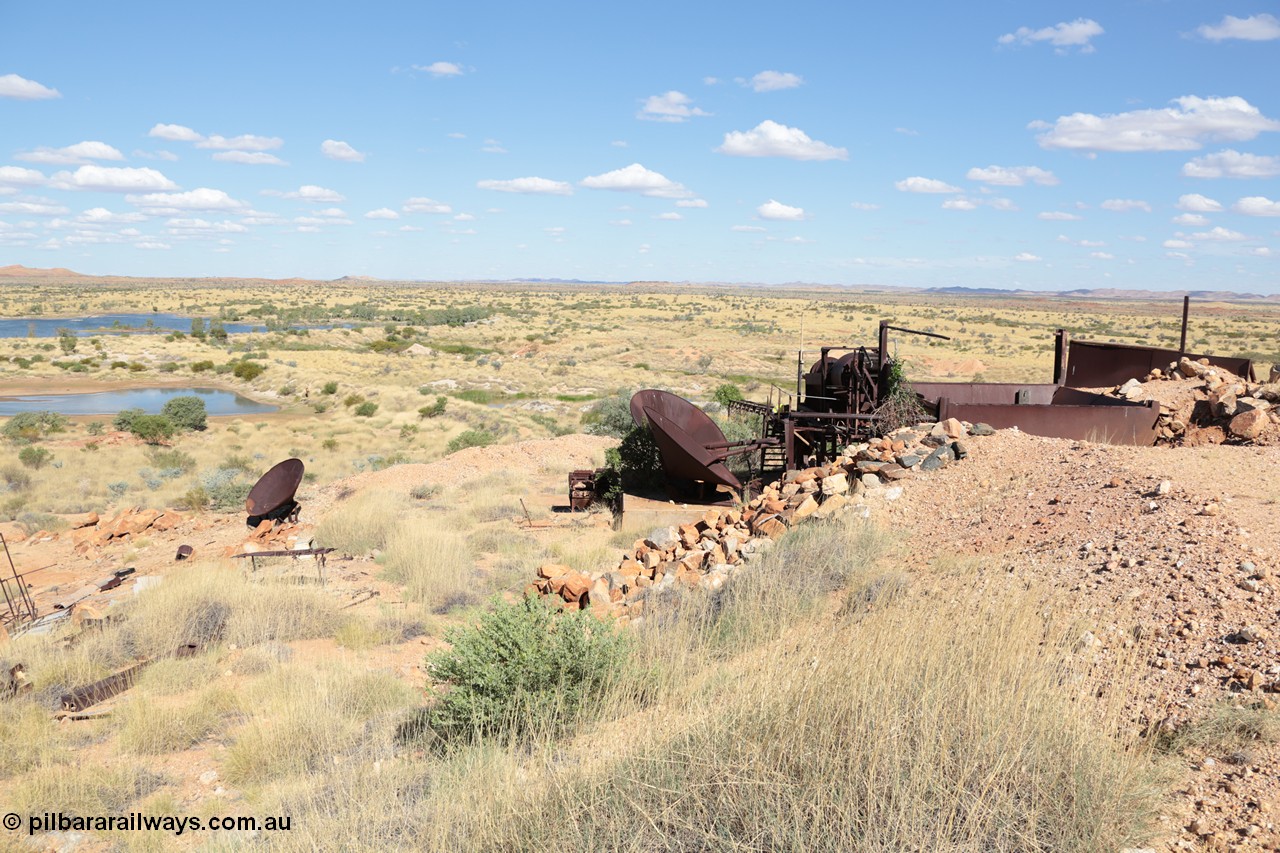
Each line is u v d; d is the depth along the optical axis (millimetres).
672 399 19969
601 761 5105
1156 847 3941
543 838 4539
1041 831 3977
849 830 3988
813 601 8742
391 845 4887
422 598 13031
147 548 18609
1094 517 9344
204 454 36562
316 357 84688
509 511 20031
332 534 17641
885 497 11914
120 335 111875
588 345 103250
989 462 12312
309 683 8992
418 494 22734
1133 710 5449
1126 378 19578
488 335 126062
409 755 7082
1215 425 13914
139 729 7984
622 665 7320
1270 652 5668
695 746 4891
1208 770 4609
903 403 15586
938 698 4742
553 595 9492
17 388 66438
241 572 14336
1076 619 6645
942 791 4090
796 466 18000
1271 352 72250
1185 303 18438
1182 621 6414
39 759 7578
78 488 27719
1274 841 3873
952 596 7395
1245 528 8047
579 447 28734
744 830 4211
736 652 7918
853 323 135375
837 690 4977
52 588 15336
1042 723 4602
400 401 57688
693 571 11461
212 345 96438
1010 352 84938
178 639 10812
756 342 104688
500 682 6988
